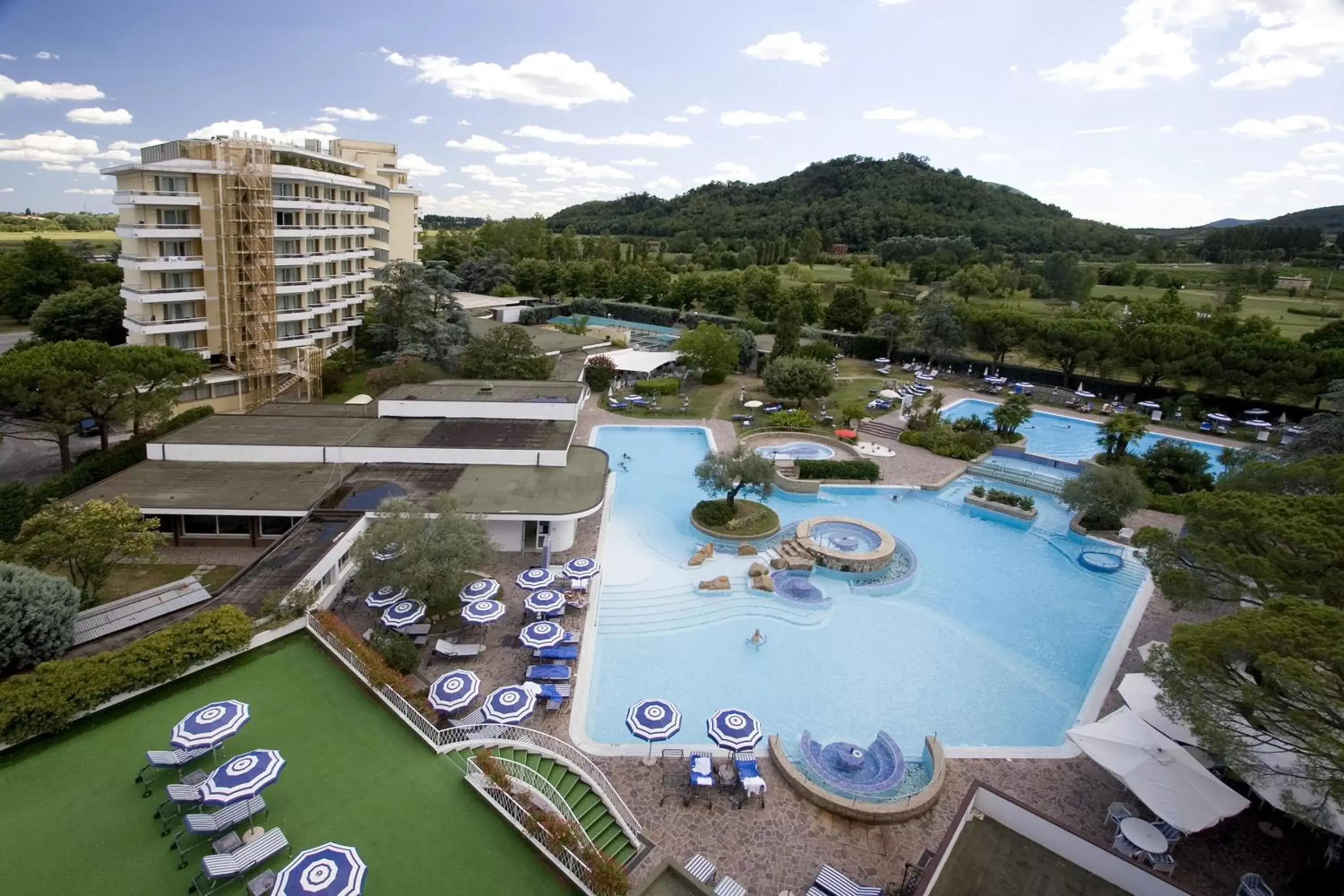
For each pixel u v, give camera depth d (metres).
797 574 39.53
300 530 34.91
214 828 18.53
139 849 18.73
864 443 61.84
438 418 51.47
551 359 73.81
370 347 79.69
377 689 24.95
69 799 20.05
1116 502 45.19
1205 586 26.23
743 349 85.69
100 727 22.72
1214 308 117.06
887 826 22.70
